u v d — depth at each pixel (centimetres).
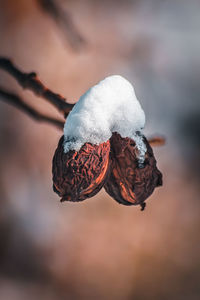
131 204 20
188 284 53
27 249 54
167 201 57
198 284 53
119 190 20
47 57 57
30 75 22
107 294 52
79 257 54
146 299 52
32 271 54
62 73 57
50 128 57
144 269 54
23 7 56
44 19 57
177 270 53
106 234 55
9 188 55
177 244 55
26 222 55
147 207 56
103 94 19
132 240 55
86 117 19
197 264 54
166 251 54
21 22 57
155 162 20
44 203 56
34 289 52
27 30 57
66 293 52
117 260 54
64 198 19
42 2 32
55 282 53
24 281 53
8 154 56
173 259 54
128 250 54
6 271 53
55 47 57
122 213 56
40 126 57
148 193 20
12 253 54
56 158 19
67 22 33
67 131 19
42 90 22
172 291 52
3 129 56
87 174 19
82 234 55
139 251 54
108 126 19
